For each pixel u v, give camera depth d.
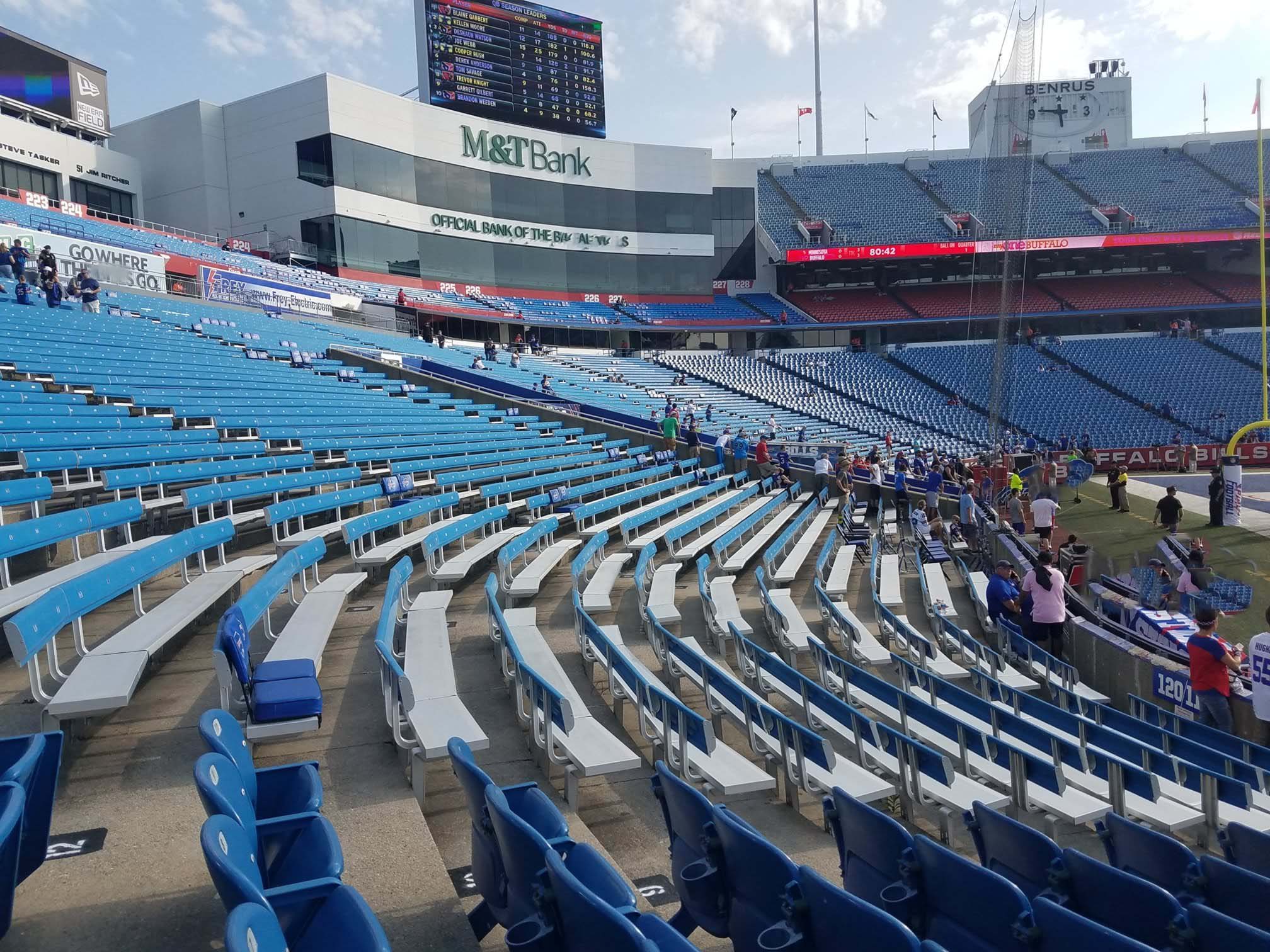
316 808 3.33
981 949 3.05
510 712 6.36
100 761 4.69
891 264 46.06
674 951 2.76
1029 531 17.36
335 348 23.41
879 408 36.34
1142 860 4.18
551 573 11.81
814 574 13.68
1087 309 42.78
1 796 2.78
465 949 3.21
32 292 17.67
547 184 40.78
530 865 2.80
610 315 41.12
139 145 35.50
